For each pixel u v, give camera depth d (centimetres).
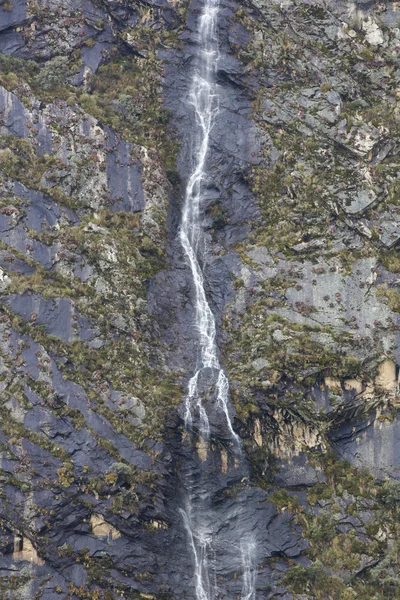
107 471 7400
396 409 7738
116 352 7719
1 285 7688
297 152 8400
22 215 7906
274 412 7731
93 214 8081
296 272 8062
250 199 8362
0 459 7319
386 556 7469
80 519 7331
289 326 7894
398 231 8131
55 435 7406
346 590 7406
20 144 8119
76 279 7838
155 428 7575
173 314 8019
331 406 7700
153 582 7362
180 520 7525
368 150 8362
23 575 7231
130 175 8250
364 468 7694
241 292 8088
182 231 8306
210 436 7675
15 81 8312
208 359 7900
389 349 7806
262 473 7681
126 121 8462
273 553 7488
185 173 8438
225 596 7412
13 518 7256
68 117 8256
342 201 8212
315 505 7612
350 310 7931
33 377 7500
